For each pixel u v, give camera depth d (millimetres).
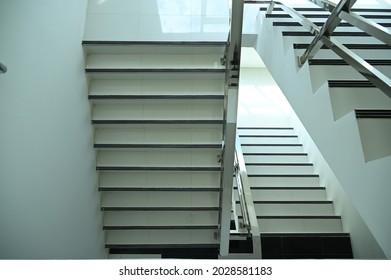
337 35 2658
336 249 3305
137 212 2914
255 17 3654
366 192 1408
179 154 2721
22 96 1461
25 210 1495
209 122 2525
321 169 4016
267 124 6031
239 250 2957
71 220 2088
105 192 2846
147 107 2609
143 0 2678
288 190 3875
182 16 2662
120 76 2518
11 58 1371
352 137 1520
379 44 2359
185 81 2600
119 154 2695
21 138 1454
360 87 1770
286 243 3348
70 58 2105
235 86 1977
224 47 2490
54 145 1815
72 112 2119
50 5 1783
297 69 2256
